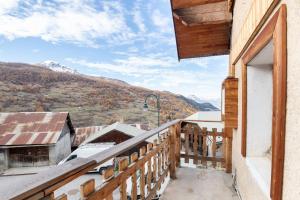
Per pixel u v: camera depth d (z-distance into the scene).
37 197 0.80
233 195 3.07
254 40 1.90
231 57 4.09
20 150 14.08
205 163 4.29
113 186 1.56
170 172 3.67
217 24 4.20
